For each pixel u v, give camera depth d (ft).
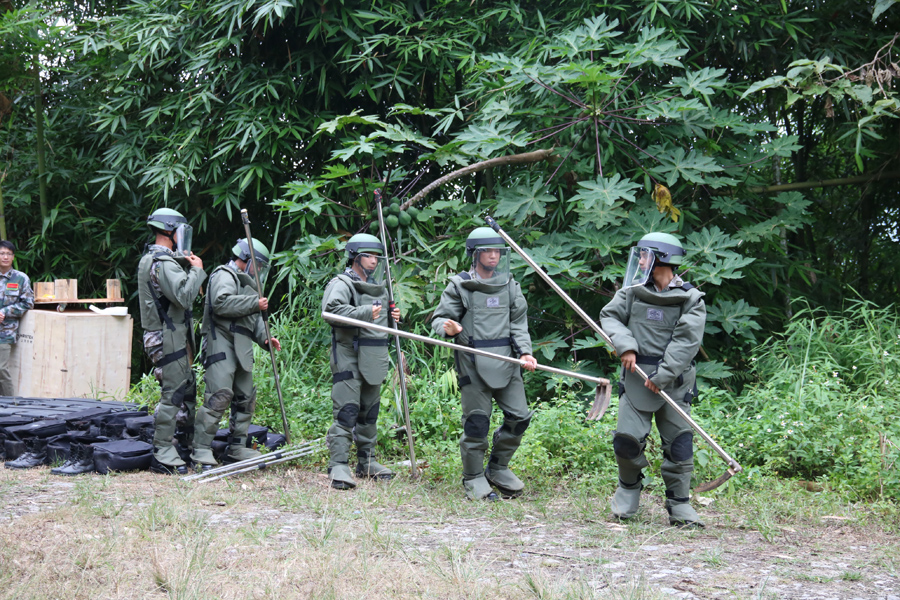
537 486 17.67
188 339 18.20
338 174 25.71
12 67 30.83
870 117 23.48
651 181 27.20
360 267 18.13
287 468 18.93
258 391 22.89
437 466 18.65
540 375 26.12
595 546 12.67
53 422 19.45
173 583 9.75
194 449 18.34
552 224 28.37
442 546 11.88
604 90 25.66
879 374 22.50
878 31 29.91
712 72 25.29
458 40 28.78
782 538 13.69
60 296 26.68
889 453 17.29
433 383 23.62
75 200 33.96
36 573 10.16
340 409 17.51
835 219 35.27
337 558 11.04
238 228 34.45
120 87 31.14
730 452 18.97
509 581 10.48
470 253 16.78
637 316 14.55
